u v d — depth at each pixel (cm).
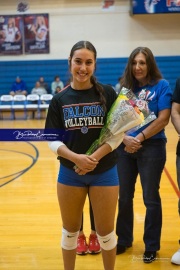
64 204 202
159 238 261
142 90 255
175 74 1256
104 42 1258
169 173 489
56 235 302
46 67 1273
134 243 287
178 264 252
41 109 1155
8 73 1281
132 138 243
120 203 267
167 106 247
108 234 204
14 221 332
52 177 483
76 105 191
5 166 547
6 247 281
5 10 1248
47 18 1248
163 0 1170
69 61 195
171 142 728
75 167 191
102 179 195
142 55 249
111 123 189
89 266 252
